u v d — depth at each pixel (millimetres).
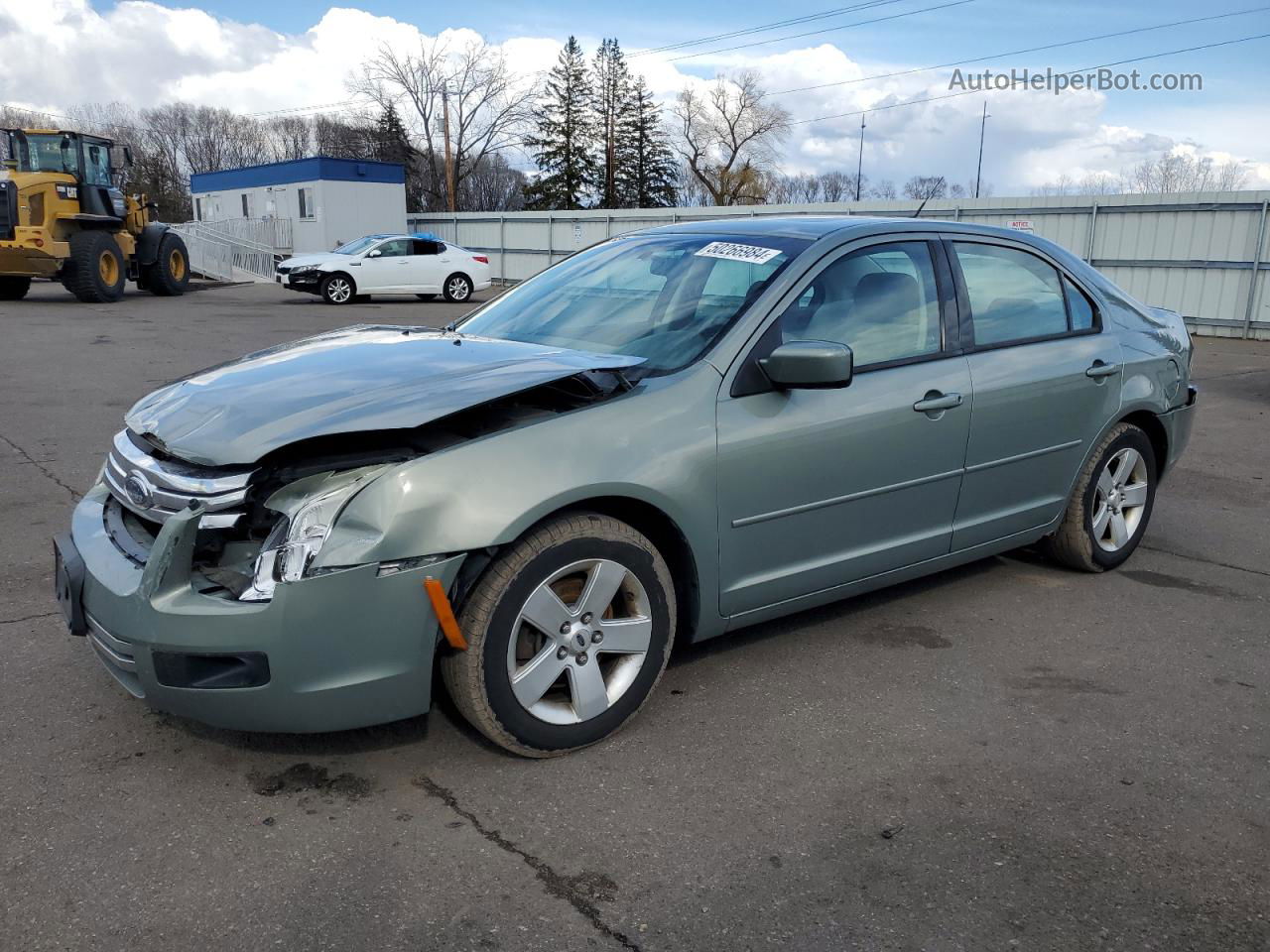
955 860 2625
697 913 2398
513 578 2859
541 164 66750
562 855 2615
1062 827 2787
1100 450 4660
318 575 2627
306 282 22266
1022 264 4418
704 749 3176
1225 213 18219
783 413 3402
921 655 3939
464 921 2357
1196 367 13797
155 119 88750
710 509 3248
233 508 2754
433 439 2855
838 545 3689
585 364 3113
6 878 2480
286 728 2725
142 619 2678
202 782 2926
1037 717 3445
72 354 12422
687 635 3426
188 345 13617
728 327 3414
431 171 65125
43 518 5473
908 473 3809
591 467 2949
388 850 2621
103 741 3143
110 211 20859
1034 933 2354
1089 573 4934
